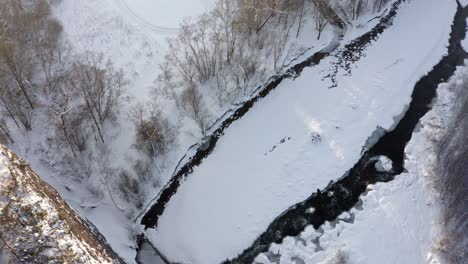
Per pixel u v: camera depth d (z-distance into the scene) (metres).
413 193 48.78
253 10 55.06
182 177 51.62
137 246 49.16
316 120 53.69
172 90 52.97
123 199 49.94
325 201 49.53
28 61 52.81
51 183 49.03
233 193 49.78
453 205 46.84
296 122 53.69
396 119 54.34
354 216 48.16
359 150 52.09
